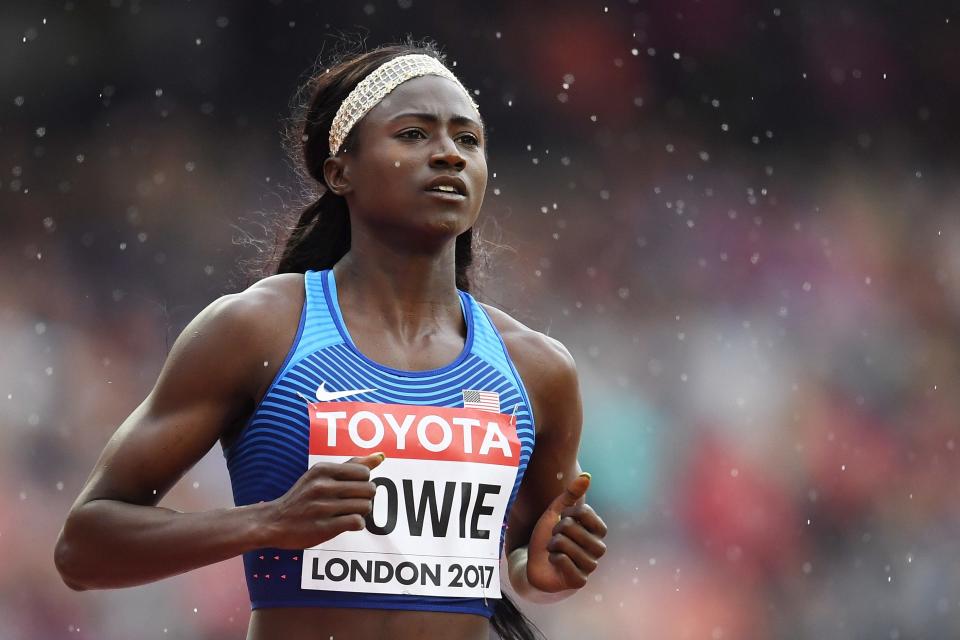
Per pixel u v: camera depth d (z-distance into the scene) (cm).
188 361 823
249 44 4972
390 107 881
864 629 3981
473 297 1013
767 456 4353
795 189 5500
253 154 4841
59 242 4459
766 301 5122
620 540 3916
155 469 811
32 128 4684
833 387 4747
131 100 4816
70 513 806
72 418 3719
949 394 4838
